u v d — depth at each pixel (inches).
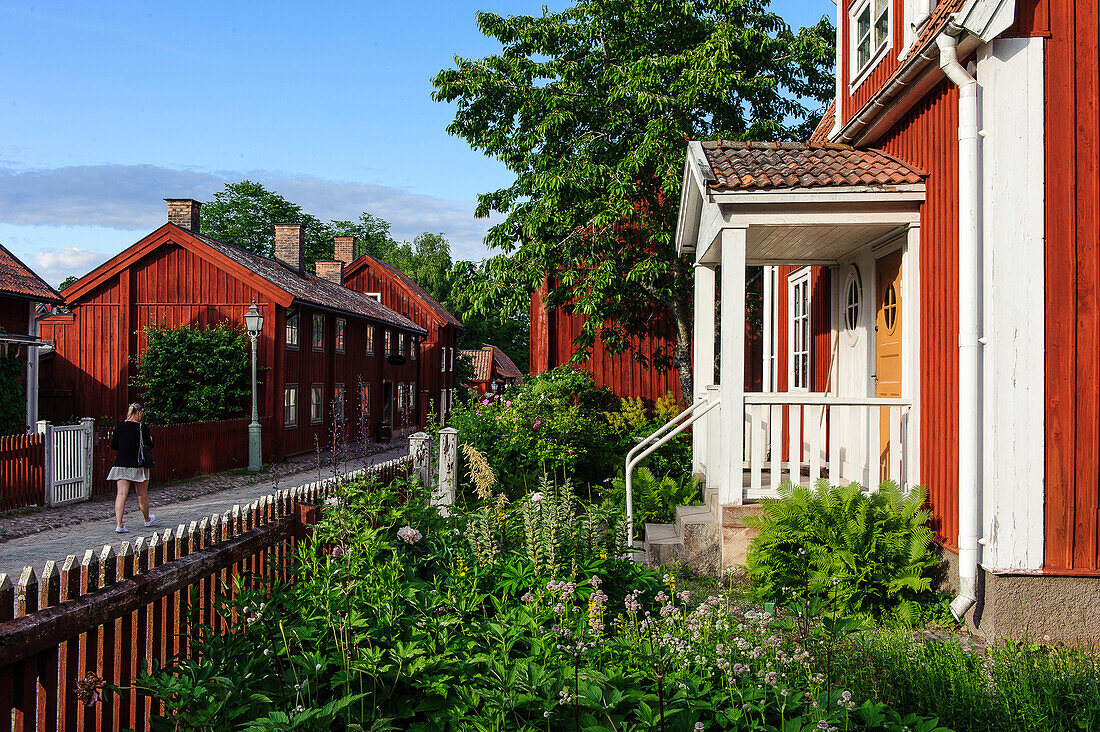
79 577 124.3
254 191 2150.6
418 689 137.4
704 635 168.1
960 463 238.2
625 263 631.8
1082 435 226.7
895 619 242.2
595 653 151.9
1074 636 226.8
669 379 671.1
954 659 186.2
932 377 273.4
